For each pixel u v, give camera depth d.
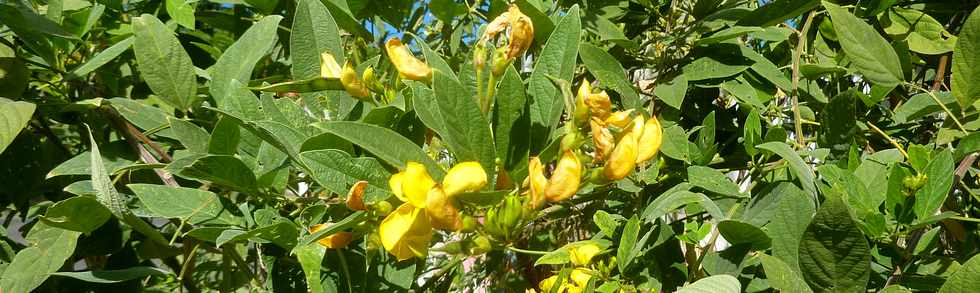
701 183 0.26
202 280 0.46
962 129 0.26
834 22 0.26
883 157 0.28
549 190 0.19
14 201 0.31
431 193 0.17
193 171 0.23
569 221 0.40
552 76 0.22
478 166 0.18
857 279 0.17
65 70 0.33
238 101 0.24
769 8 0.32
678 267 0.25
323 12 0.25
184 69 0.27
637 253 0.23
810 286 0.17
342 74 0.22
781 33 0.32
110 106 0.28
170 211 0.23
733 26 0.33
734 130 0.37
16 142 0.31
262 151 0.25
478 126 0.20
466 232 0.19
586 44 0.29
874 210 0.23
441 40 0.43
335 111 0.25
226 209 0.24
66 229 0.23
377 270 0.24
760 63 0.32
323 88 0.23
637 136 0.19
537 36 0.32
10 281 0.23
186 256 0.33
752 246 0.23
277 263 0.25
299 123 0.24
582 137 0.20
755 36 0.32
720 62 0.32
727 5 0.36
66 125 0.35
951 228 0.27
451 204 0.18
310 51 0.25
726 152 0.38
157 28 0.27
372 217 0.20
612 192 0.32
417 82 0.22
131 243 0.31
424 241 0.18
